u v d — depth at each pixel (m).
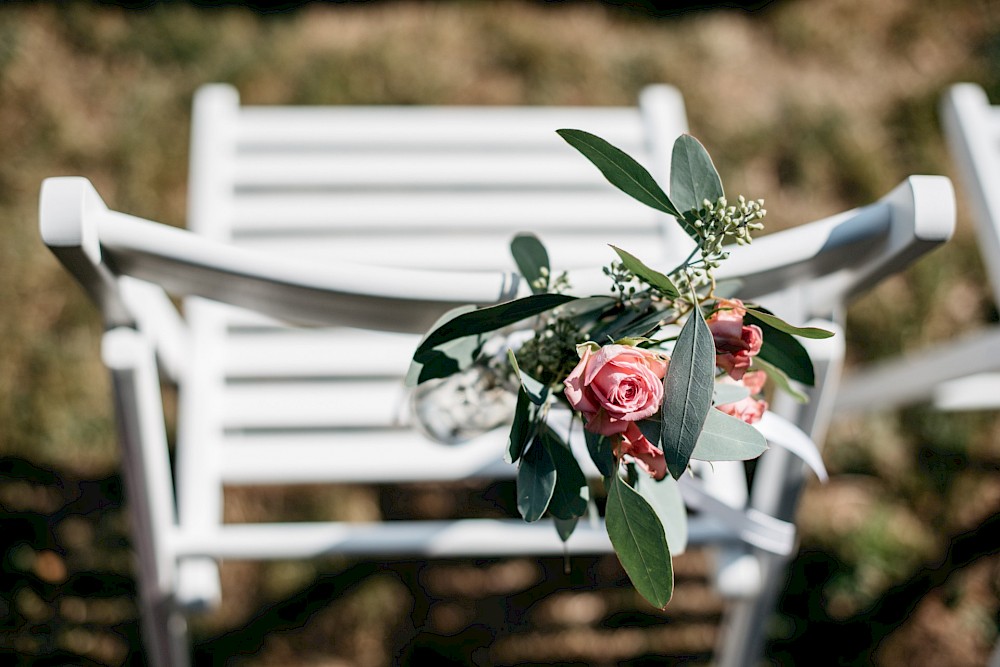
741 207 0.66
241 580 1.76
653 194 0.68
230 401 1.31
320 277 0.68
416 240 1.42
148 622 1.26
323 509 1.85
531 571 1.81
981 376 1.58
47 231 0.64
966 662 1.75
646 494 0.76
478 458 1.30
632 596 1.79
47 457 1.82
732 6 2.41
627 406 0.60
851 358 2.03
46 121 2.12
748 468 1.90
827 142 2.24
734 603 1.34
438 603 1.77
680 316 0.70
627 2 2.38
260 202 1.42
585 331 0.72
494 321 0.67
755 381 0.77
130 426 0.99
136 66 2.20
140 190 2.09
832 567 1.81
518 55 2.28
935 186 0.69
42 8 2.22
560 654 1.74
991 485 1.90
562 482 0.71
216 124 1.46
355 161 1.46
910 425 1.95
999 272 1.35
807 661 1.74
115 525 1.77
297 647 1.73
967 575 1.81
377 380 1.35
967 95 1.46
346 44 2.25
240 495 1.84
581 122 1.52
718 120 2.25
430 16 2.31
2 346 1.89
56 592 1.69
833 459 1.92
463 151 1.49
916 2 2.44
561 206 1.45
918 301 2.05
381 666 1.73
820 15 2.41
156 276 0.72
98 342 1.93
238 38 2.24
